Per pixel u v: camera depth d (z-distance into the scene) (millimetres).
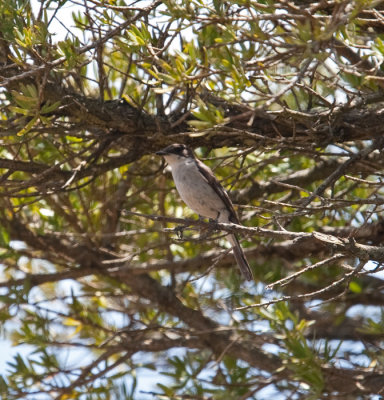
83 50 8711
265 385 10969
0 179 10703
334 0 7355
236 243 10773
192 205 11141
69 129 10367
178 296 13969
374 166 10516
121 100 10508
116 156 11922
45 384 11820
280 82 8125
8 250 12680
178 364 11711
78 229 13180
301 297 7902
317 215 12922
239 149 10547
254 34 7637
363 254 7910
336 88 9992
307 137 9594
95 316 13297
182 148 11141
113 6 8766
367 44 9180
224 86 8688
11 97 10016
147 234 14258
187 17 7859
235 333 12875
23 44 8508
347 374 10617
